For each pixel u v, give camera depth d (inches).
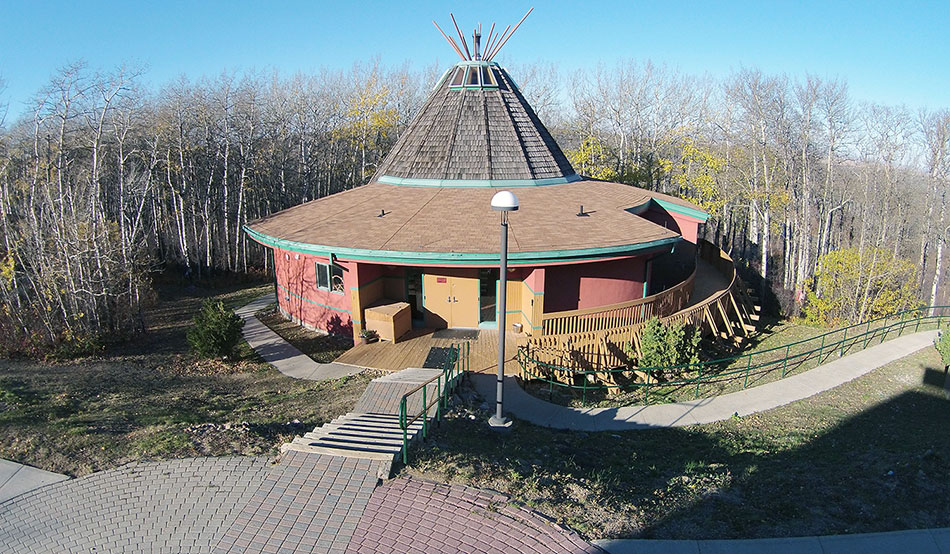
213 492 323.3
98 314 735.7
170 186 1528.1
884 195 1830.7
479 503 314.0
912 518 315.6
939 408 560.1
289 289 831.7
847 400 588.4
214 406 500.1
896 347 744.3
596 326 652.1
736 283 945.5
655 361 637.3
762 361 742.5
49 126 1222.9
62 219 727.7
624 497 338.6
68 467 350.9
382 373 605.3
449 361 551.5
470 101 912.3
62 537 290.4
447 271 721.6
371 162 2044.8
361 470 342.6
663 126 2097.7
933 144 1717.5
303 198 1742.1
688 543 287.9
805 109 1708.9
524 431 483.5
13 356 642.2
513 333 721.0
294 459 355.6
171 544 283.6
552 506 316.2
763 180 1802.4
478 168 869.8
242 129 1620.3
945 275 1892.2
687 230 978.1
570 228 715.4
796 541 291.9
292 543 282.5
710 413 560.1
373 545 280.4
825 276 1264.8
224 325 655.1
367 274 701.9
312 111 1923.0
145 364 650.8
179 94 1583.4
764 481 369.7
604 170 1627.7
